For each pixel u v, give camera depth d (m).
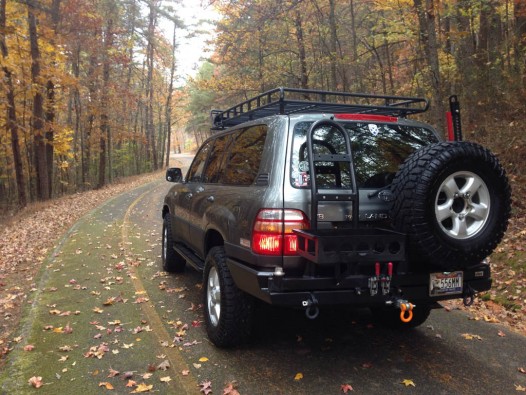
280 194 3.43
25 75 16.23
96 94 25.47
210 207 4.68
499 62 11.41
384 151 3.95
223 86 20.06
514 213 7.73
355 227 3.37
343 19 18.91
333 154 3.46
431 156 3.24
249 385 3.54
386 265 3.31
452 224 3.33
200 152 6.24
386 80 18.58
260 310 5.20
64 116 31.31
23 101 19.45
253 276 3.46
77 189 30.38
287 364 3.91
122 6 26.80
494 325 4.94
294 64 19.55
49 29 15.95
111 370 3.81
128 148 40.19
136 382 3.64
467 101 11.48
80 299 5.81
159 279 6.74
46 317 5.16
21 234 11.42
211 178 5.21
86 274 7.02
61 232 11.03
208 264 4.40
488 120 10.70
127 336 4.59
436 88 9.23
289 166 3.54
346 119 3.91
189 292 6.08
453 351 4.21
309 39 17.78
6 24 15.99
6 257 8.91
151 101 42.00
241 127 4.73
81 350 4.27
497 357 4.09
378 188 3.71
